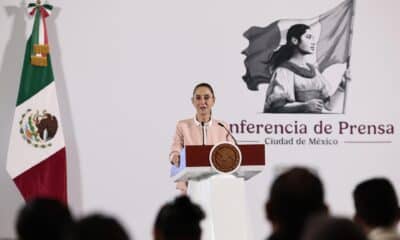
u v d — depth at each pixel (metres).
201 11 16.88
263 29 17.16
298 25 17.33
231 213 11.48
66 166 15.91
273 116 17.08
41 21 15.89
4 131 15.94
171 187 16.50
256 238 16.73
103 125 16.34
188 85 16.72
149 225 16.39
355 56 17.50
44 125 15.69
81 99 16.30
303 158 17.14
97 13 16.45
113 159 16.34
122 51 16.52
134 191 16.38
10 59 16.05
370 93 17.48
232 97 16.91
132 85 16.50
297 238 5.96
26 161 15.56
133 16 16.59
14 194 15.84
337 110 17.39
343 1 17.50
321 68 17.38
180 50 16.73
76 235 4.70
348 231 4.44
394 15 17.64
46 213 5.70
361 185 6.91
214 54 16.89
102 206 16.23
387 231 6.50
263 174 16.89
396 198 6.83
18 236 5.73
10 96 15.99
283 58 17.23
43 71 15.86
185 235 6.18
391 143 17.47
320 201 6.07
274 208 6.08
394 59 17.61
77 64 16.33
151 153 16.48
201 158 11.77
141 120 16.48
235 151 11.79
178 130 16.47
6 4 16.09
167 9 16.73
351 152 17.34
